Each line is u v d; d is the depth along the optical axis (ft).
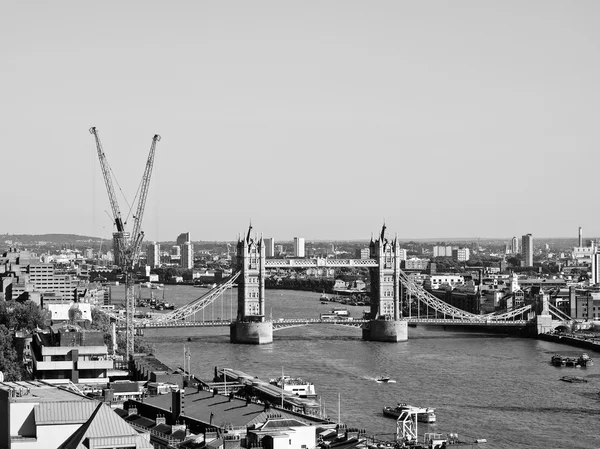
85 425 596.29
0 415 628.28
